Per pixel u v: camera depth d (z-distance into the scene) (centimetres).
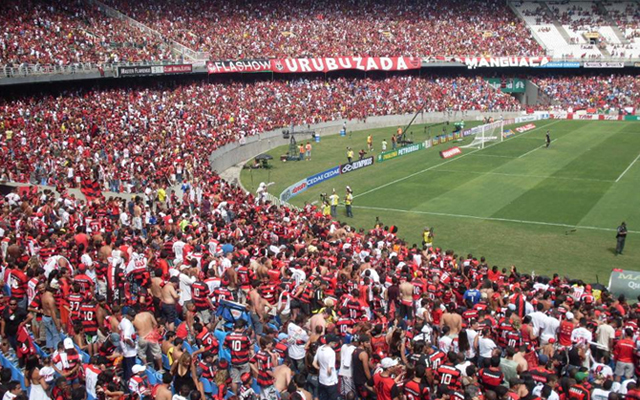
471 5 11300
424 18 10806
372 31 10244
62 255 2278
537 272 3331
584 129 8475
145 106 6900
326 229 3334
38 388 1490
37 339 1950
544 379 1443
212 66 8175
